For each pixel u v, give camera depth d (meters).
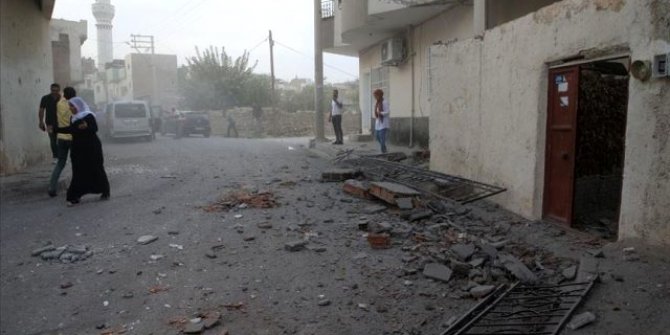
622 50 5.18
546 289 4.43
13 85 11.73
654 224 4.77
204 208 7.70
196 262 5.48
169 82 54.53
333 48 20.41
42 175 10.73
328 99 42.47
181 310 4.43
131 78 52.94
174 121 27.77
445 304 4.38
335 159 13.27
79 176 8.24
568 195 6.19
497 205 7.51
